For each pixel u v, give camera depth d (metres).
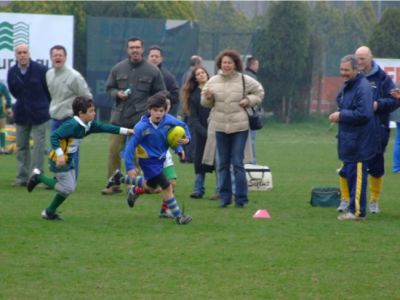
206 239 17.19
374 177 21.11
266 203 22.88
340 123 19.77
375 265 15.08
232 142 21.66
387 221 19.86
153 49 27.02
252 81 21.41
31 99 25.20
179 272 14.39
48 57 49.66
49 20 49.50
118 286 13.46
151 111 18.89
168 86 27.06
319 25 70.75
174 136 19.00
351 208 19.97
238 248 16.31
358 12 72.12
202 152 23.81
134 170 19.34
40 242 16.67
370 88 19.42
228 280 13.91
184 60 56.09
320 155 40.12
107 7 63.19
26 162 25.67
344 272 14.55
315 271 14.59
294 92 62.19
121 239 17.08
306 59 62.19
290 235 17.77
